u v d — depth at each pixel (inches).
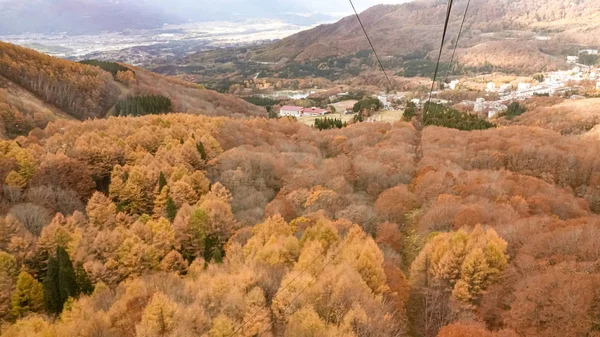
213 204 2856.8
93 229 2642.7
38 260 2482.8
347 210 2933.1
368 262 1866.4
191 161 3882.9
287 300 1710.1
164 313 1617.9
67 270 2071.9
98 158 3855.8
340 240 2295.8
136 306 1829.5
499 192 3090.6
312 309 1541.6
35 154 3777.1
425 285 2066.9
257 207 3265.3
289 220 2987.2
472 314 1828.2
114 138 4227.4
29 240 2527.1
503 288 1870.1
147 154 3890.3
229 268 2145.7
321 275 1786.4
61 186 3398.1
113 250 2429.9
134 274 2311.8
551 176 4092.0
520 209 2790.4
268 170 3951.8
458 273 1996.8
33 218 2844.5
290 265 2097.7
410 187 3604.8
